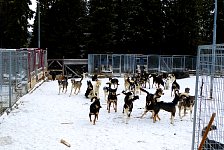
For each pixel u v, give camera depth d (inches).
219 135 351.6
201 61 282.8
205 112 401.1
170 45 1801.2
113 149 379.6
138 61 1456.7
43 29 1780.3
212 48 267.7
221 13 1815.9
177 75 1369.3
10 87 577.9
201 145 280.1
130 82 840.3
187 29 1744.6
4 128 453.4
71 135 431.2
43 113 563.5
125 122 514.3
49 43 1797.5
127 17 1800.0
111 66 1403.8
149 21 1739.7
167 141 415.2
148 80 989.2
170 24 1756.9
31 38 1859.0
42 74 1146.7
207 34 1909.4
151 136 438.0
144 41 1777.8
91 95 731.4
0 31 1734.7
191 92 879.1
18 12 1692.9
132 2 1784.0
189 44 1784.0
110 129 469.1
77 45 1798.7
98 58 1396.4
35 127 466.0
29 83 834.8
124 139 420.5
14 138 407.8
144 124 505.7
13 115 535.8
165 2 1768.0
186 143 406.6
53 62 1406.3
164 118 552.1
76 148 378.6
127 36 1796.3
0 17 1738.4
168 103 512.1
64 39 1782.7
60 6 1770.4
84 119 528.1
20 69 709.9
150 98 538.3
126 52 1838.1
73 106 640.4
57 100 706.2
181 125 503.8
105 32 1729.8
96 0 1713.8
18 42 1710.1
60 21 1772.9
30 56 852.0
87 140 411.5
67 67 1385.3
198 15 1771.7
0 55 536.7
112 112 588.7
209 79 290.7
